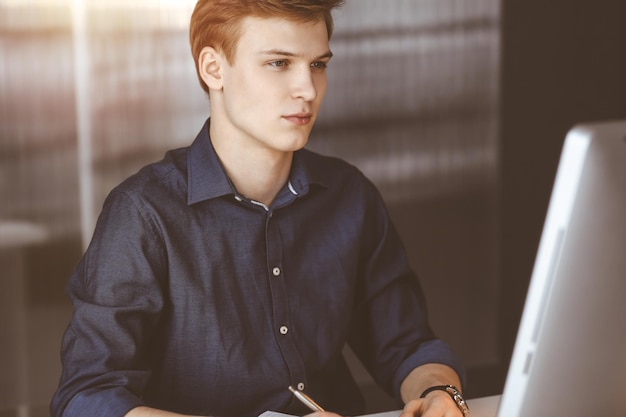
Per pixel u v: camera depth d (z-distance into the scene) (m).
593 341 0.98
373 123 3.42
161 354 1.51
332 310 1.60
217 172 1.50
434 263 3.59
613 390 1.03
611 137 0.91
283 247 1.56
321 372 1.60
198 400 1.51
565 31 3.64
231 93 1.46
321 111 3.35
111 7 3.03
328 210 1.62
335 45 3.33
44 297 3.11
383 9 3.37
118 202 1.48
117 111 3.08
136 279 1.45
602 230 0.92
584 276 0.94
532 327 0.96
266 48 1.40
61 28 2.99
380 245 1.71
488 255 3.67
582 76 3.70
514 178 3.66
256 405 1.53
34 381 3.13
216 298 1.50
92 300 1.44
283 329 1.54
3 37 2.94
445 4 3.45
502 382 3.65
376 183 3.46
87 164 3.08
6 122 2.98
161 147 3.15
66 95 3.03
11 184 3.01
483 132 3.58
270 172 1.52
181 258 1.48
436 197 3.55
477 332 3.70
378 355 1.68
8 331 3.10
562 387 1.00
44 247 3.08
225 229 1.51
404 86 3.44
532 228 3.72
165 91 3.13
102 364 1.40
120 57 3.07
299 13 1.39
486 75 3.55
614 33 3.72
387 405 3.43
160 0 3.07
